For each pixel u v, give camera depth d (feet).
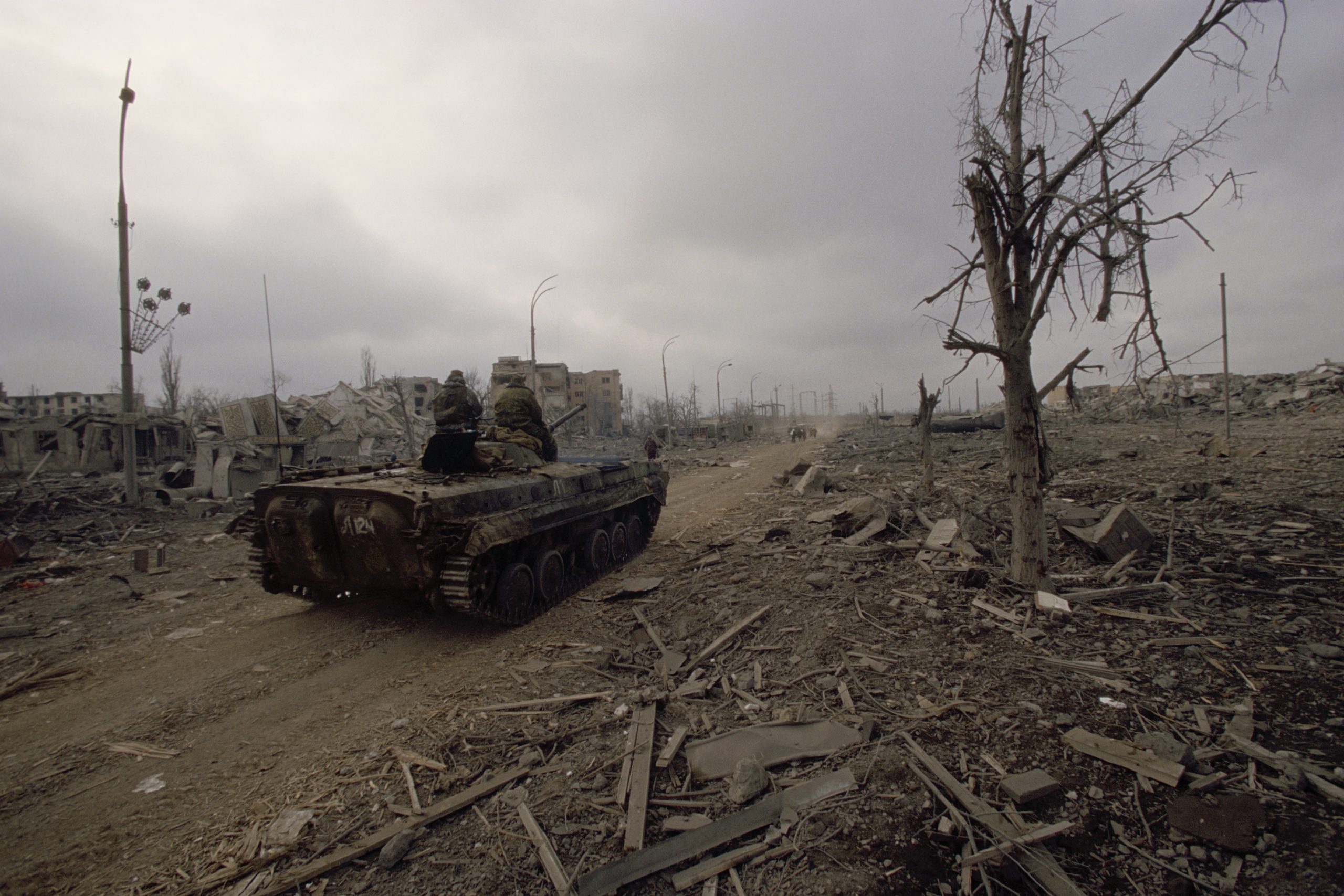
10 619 26.43
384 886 10.48
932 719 14.26
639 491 36.45
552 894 10.07
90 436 77.30
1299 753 12.11
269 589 26.27
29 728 16.94
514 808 12.27
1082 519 27.40
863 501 33.24
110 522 47.96
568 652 21.09
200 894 10.59
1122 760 12.14
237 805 13.15
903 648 18.11
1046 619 18.93
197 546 42.32
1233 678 14.92
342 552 23.47
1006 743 13.10
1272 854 9.86
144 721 17.15
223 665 21.01
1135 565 23.24
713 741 14.14
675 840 10.99
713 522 45.93
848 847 10.59
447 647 22.04
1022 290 19.54
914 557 26.86
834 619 20.62
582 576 30.55
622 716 15.76
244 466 64.13
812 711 15.10
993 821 10.77
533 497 27.04
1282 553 23.99
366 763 14.35
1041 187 18.02
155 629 24.97
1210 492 35.42
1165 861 9.98
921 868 10.14
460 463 26.68
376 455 123.13
